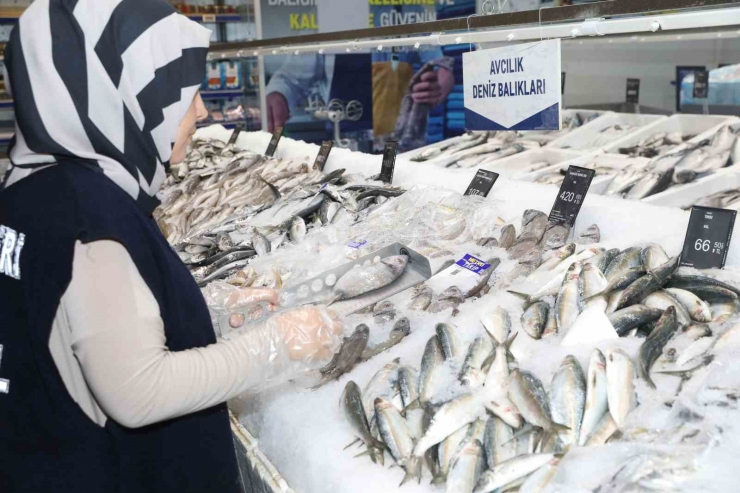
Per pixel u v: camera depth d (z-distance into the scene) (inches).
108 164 35.7
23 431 36.4
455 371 44.8
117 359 31.7
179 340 37.4
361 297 56.5
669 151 106.7
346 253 70.3
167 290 36.6
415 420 42.2
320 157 112.7
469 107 72.7
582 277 50.3
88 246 32.4
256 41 116.9
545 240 61.6
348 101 237.1
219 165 129.6
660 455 32.8
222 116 208.7
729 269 48.3
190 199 114.6
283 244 80.7
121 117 35.8
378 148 249.1
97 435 36.3
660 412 36.7
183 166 134.1
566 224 64.1
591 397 38.3
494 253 62.5
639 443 34.2
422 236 69.8
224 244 84.9
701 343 41.4
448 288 55.9
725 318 43.8
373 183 93.1
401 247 62.1
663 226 58.6
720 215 49.4
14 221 34.3
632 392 38.5
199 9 203.5
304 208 88.0
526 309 49.4
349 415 44.3
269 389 50.7
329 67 229.8
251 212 97.2
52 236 32.6
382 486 38.8
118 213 34.1
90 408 36.0
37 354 34.0
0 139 204.2
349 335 52.2
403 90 246.5
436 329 48.8
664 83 204.2
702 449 32.7
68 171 34.6
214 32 208.8
